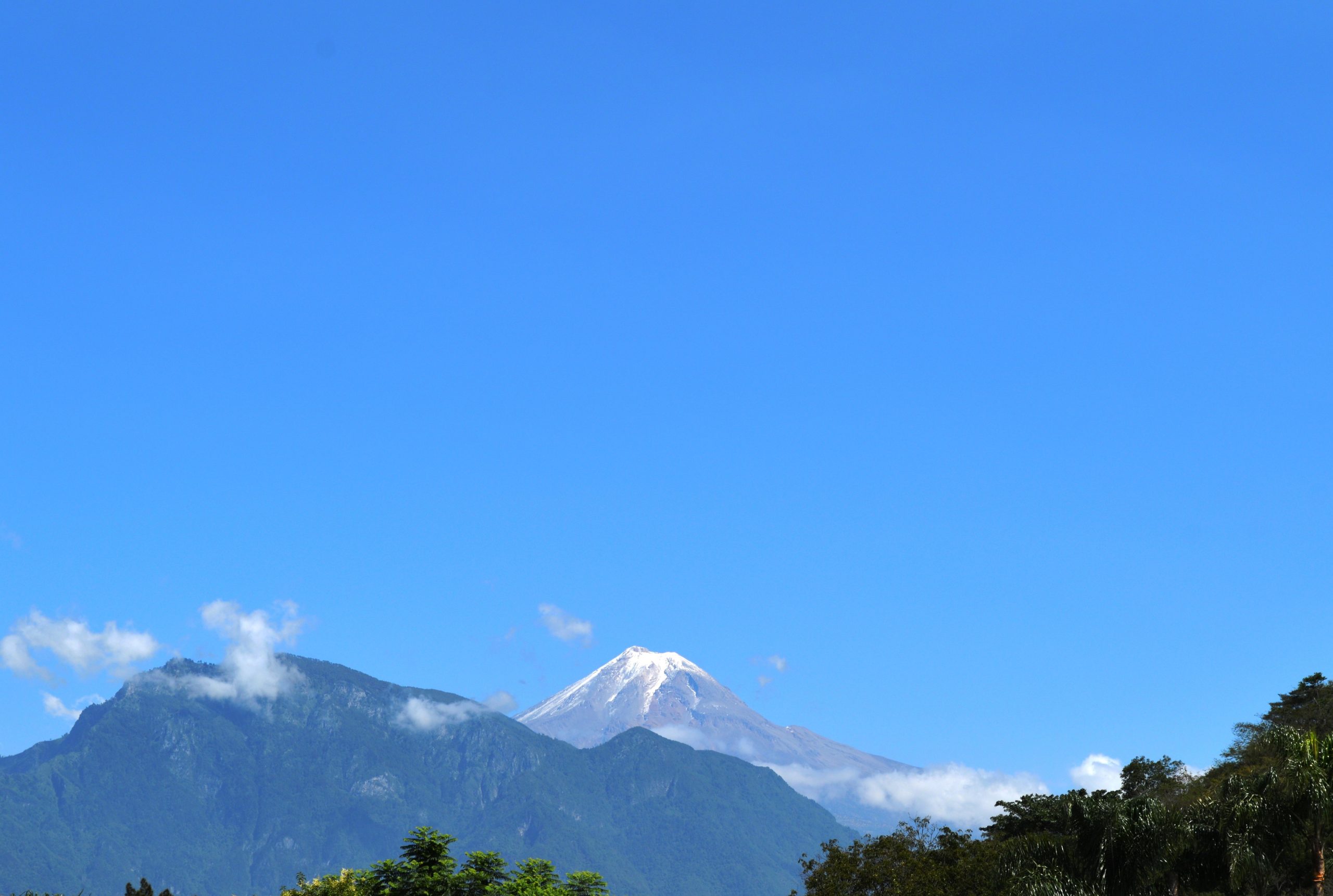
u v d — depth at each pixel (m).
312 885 64.75
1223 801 57.06
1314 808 52.94
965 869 68.06
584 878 64.06
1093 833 57.84
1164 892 56.62
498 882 61.25
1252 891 53.88
